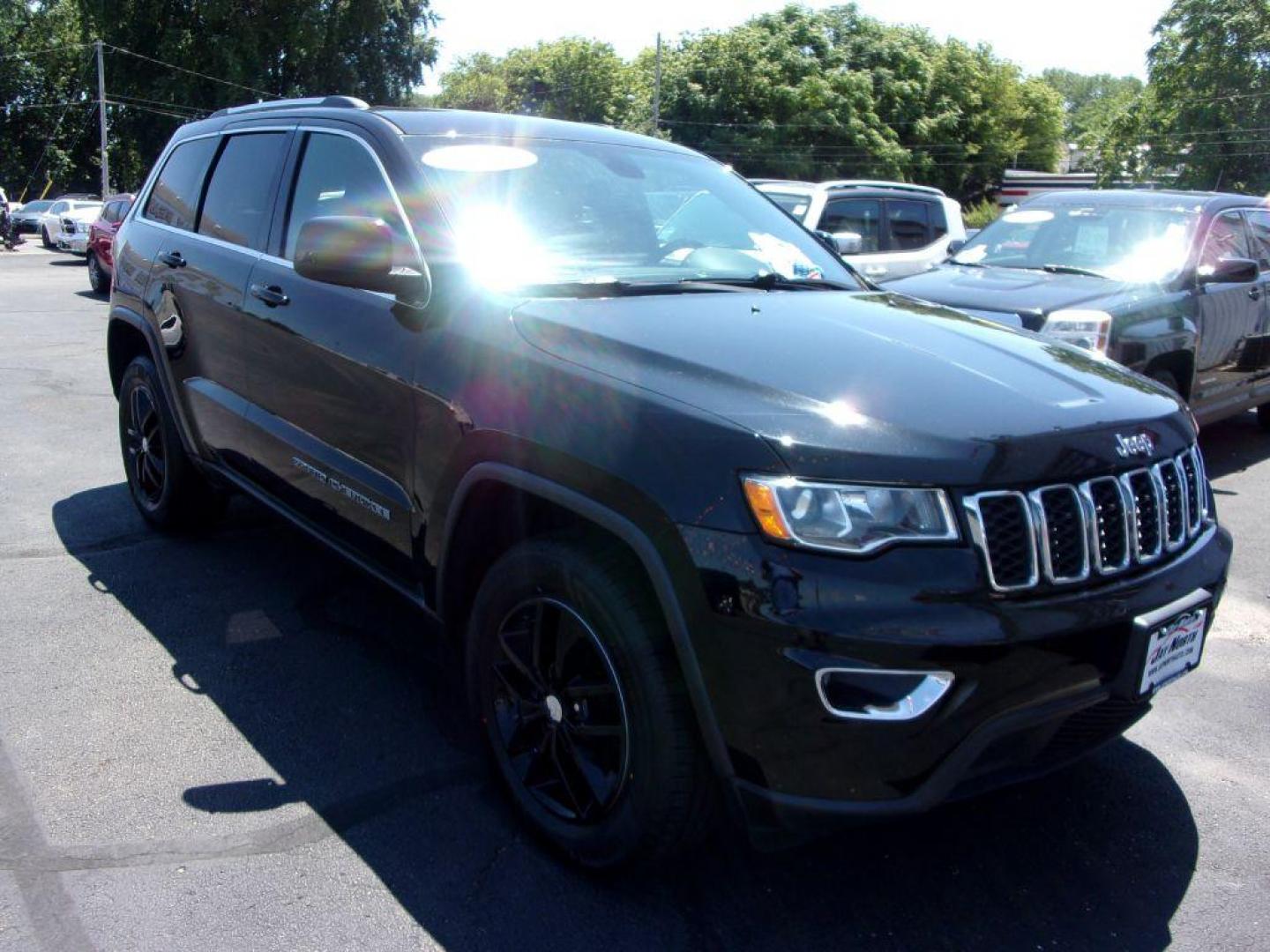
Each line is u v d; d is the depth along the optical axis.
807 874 2.81
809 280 3.77
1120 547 2.54
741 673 2.26
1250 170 43.59
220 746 3.33
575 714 2.72
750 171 46.62
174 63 39.97
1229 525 6.11
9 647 3.95
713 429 2.37
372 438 3.32
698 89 46.97
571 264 3.33
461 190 3.38
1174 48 45.22
